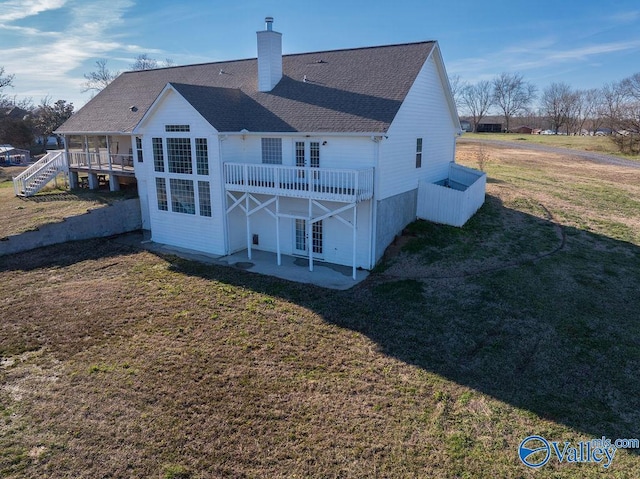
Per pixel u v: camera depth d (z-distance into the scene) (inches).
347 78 743.1
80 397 362.6
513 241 722.8
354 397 365.1
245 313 512.4
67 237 782.5
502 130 4306.1
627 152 1936.5
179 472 288.7
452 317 498.6
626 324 481.7
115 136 1053.2
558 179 1238.9
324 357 423.5
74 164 1051.9
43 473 287.1
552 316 498.0
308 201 681.0
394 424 334.3
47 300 544.1
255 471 290.7
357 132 608.1
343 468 293.6
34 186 994.7
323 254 695.1
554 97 4325.8
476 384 381.4
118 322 489.7
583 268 627.2
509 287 567.2
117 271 648.4
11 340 450.6
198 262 689.6
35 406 351.9
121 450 307.0
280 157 701.3
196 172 719.7
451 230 751.7
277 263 679.1
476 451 308.3
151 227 807.1
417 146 756.6
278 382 384.5
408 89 661.3
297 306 530.0
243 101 781.3
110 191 986.1
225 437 319.9
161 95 711.7
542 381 386.3
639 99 2513.5
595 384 382.3
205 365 408.8
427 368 405.1
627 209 916.0
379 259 665.0
